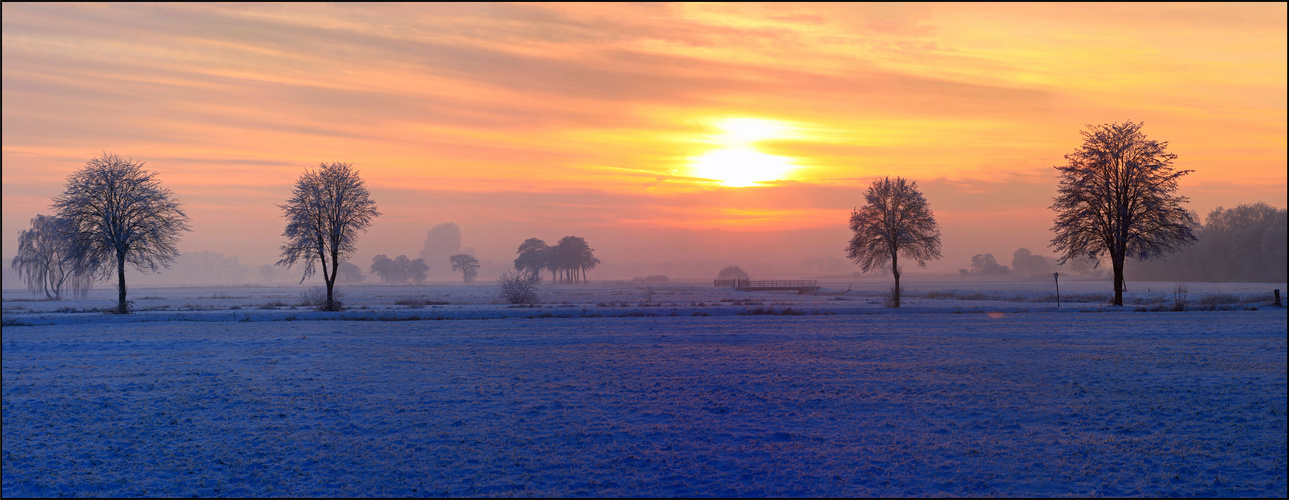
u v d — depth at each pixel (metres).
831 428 11.06
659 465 9.17
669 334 26.81
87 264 47.19
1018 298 58.75
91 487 8.49
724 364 18.17
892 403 12.88
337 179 49.81
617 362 18.69
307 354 20.92
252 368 17.92
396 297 76.31
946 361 18.36
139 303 61.53
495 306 49.47
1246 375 15.35
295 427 11.34
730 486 8.33
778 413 12.16
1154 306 41.59
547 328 30.12
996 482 8.41
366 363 18.73
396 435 10.77
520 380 15.73
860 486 8.30
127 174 46.88
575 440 10.43
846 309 41.66
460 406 12.86
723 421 11.58
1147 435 10.40
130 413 12.46
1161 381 14.75
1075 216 48.69
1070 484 8.31
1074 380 15.05
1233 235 124.88
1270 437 10.15
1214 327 27.42
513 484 8.45
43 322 35.12
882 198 53.84
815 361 18.64
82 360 19.80
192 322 35.34
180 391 14.59
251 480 8.69
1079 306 45.56
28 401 13.58
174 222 48.38
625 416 11.98
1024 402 12.81
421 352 21.25
